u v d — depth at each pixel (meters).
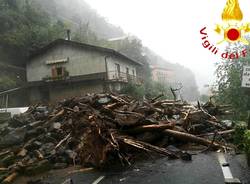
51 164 9.28
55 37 42.09
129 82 34.97
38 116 13.45
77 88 34.22
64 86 34.66
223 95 14.86
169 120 11.70
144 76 54.75
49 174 8.31
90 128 8.76
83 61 34.38
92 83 33.62
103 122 8.90
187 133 10.06
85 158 8.90
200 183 6.22
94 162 8.39
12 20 39.16
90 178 7.37
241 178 6.36
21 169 8.56
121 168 8.11
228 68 14.46
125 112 10.69
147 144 9.20
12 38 37.31
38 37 39.56
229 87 14.22
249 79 9.05
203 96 29.47
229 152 8.95
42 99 35.72
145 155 9.15
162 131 9.80
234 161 7.86
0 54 36.62
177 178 6.70
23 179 8.08
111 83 33.59
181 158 8.58
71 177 7.66
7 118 17.86
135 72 44.62
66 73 34.88
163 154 9.04
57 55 35.47
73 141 10.38
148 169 7.73
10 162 9.57
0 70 34.28
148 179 6.82
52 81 33.91
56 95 34.91
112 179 7.08
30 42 38.69
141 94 32.59
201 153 9.19
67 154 9.52
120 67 37.09
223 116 15.45
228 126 11.92
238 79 13.77
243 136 8.16
